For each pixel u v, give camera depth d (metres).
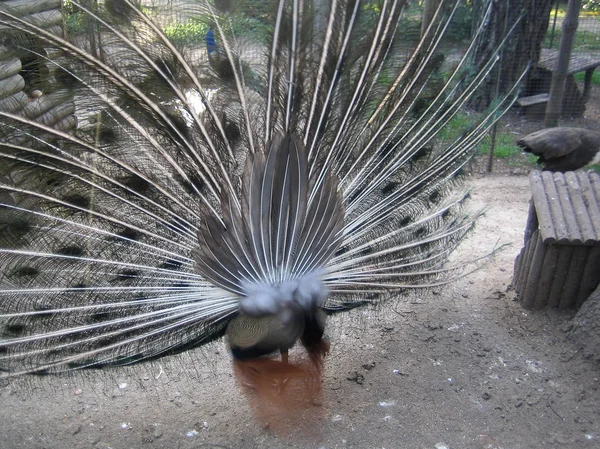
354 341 2.26
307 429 1.88
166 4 1.57
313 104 1.71
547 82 4.80
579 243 2.19
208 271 1.70
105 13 1.54
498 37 2.21
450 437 1.85
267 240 1.66
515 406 1.96
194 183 1.73
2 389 2.02
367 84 1.77
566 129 3.22
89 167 1.66
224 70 1.64
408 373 2.11
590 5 5.25
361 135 1.85
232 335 1.70
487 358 2.16
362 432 1.88
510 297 2.48
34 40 1.51
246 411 1.95
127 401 2.00
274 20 1.60
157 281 1.77
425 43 1.82
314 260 1.73
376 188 1.95
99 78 1.58
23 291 1.67
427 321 2.36
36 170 1.63
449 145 2.04
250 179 1.64
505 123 4.68
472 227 2.18
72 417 1.93
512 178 3.79
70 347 1.68
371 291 1.96
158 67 1.60
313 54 1.66
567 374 2.08
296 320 1.66
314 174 1.74
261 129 1.70
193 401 2.00
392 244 1.97
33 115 1.59
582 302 2.32
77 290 1.71
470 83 1.96
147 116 1.65
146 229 1.76
